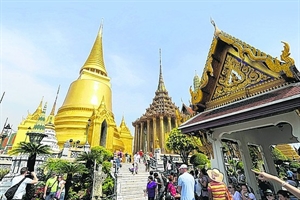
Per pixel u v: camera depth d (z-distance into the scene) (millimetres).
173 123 51969
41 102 34250
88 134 29938
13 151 13039
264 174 2928
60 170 13094
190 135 8750
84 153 15867
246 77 7312
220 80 8406
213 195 5125
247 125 6836
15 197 6270
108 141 31328
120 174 16484
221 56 8453
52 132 23000
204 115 8172
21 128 30359
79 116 32219
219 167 7438
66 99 37219
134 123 59531
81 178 14828
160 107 56000
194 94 9133
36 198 11305
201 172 7430
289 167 19547
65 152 19250
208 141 8125
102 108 32875
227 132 7500
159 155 24047
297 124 5453
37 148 12891
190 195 5457
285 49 5848
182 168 6070
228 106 7473
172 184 8797
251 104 6145
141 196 13633
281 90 5898
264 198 8000
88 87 37219
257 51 6738
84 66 44188
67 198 12781
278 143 9781
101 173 13156
